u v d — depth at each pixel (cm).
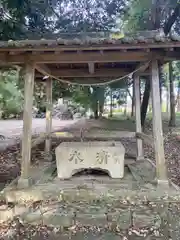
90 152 361
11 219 272
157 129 312
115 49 280
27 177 318
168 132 863
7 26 477
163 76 1101
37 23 600
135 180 347
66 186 320
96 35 414
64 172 359
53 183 335
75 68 456
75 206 283
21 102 1608
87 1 701
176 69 1123
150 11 695
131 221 261
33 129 1038
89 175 376
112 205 285
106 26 726
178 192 293
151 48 285
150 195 291
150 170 404
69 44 264
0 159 542
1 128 1163
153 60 307
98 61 311
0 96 1309
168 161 530
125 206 283
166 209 277
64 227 260
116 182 338
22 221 267
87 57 310
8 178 410
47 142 523
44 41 265
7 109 1700
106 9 721
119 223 260
